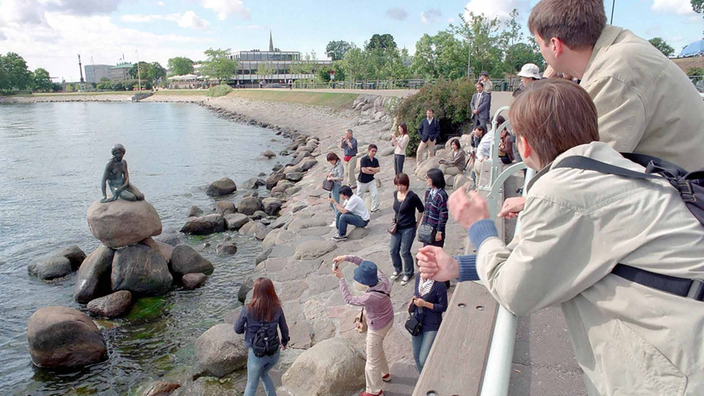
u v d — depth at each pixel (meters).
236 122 52.88
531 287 1.22
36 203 17.27
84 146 32.84
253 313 5.28
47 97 129.75
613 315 1.17
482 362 2.92
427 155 16.19
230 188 18.81
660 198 1.15
